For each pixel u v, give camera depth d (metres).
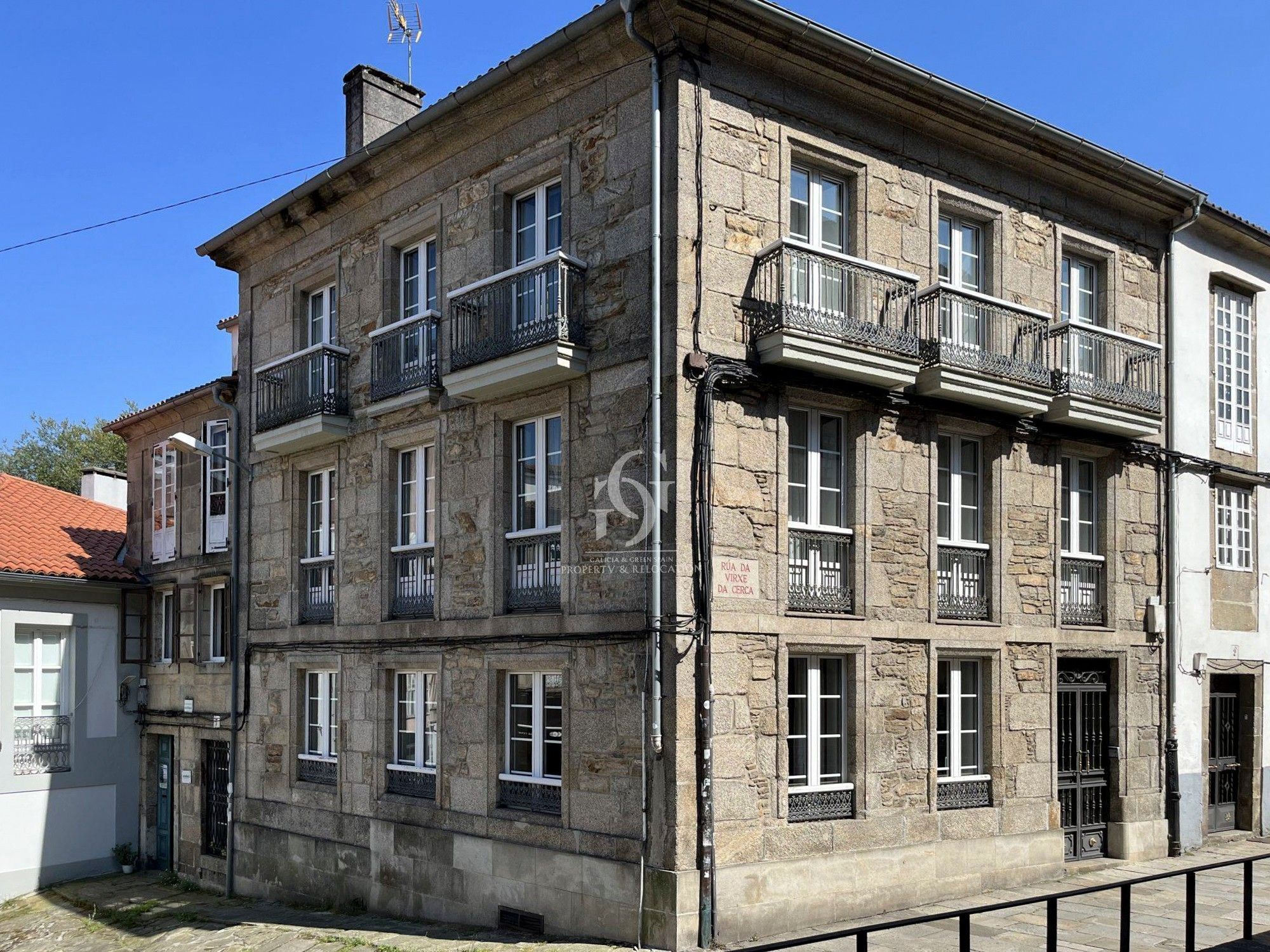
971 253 14.26
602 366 11.99
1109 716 15.18
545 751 12.62
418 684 14.46
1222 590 16.97
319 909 15.25
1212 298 17.56
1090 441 14.89
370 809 14.76
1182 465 16.34
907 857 12.35
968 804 13.23
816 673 12.18
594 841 11.55
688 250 11.33
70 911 17.81
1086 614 14.89
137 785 21.11
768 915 11.14
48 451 49.47
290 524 16.86
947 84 13.02
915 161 13.41
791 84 12.30
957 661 13.41
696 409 11.23
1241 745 17.42
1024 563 14.03
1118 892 13.09
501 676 13.14
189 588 19.95
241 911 15.86
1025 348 13.82
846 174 12.86
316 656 16.03
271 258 17.89
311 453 16.56
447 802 13.55
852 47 12.17
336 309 16.45
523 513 13.19
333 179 15.91
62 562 20.64
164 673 20.61
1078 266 15.62
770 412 11.82
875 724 12.31
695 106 11.52
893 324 12.57
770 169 12.05
